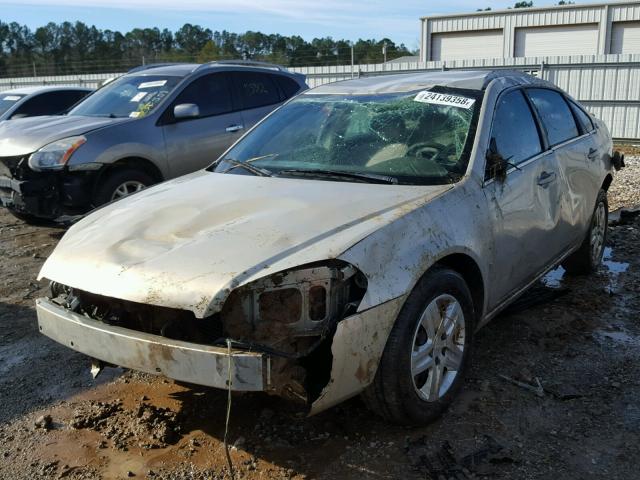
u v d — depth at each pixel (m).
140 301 2.61
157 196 3.58
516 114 4.11
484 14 32.12
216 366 2.51
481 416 3.20
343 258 2.63
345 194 3.22
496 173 3.54
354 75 20.52
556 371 3.68
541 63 17.77
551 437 3.01
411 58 35.56
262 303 2.61
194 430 3.15
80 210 6.45
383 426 3.12
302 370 2.61
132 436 3.11
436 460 2.85
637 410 3.24
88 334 2.84
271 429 3.12
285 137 4.17
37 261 6.20
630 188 9.38
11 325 4.59
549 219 4.14
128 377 3.75
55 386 3.66
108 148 6.43
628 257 5.98
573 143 4.80
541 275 4.28
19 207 6.55
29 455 2.99
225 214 3.09
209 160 7.30
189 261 2.69
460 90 3.98
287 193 3.30
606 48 29.34
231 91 7.65
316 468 2.82
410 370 2.88
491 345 4.04
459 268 3.35
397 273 2.77
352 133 3.93
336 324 2.61
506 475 2.74
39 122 7.12
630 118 16.88
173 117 7.00
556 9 30.19
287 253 2.66
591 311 4.60
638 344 4.03
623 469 2.77
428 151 3.60
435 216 3.06
